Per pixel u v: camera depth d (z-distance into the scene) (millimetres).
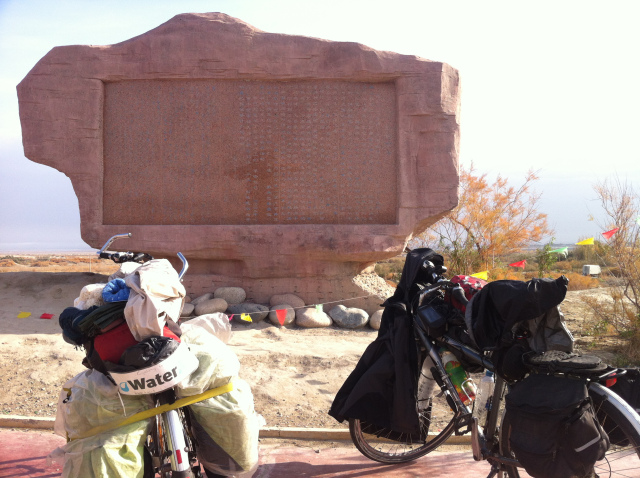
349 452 3883
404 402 3270
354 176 7816
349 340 6672
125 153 7957
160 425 2482
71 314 2574
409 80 7559
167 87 7914
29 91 7660
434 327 3186
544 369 2531
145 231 7703
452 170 7559
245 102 7875
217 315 3045
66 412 2449
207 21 7789
